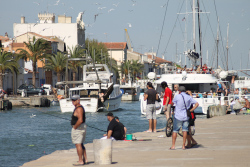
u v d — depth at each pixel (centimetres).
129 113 8325
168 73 6762
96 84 8475
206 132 3622
